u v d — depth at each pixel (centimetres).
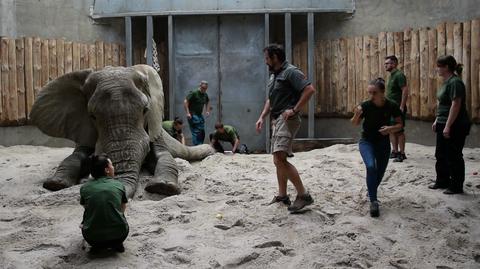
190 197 785
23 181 908
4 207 772
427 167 963
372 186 711
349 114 1591
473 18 1353
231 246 620
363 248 614
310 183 857
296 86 677
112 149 835
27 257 585
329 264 577
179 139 1291
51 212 738
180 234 649
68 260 583
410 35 1462
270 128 1617
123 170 820
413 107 1450
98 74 916
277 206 728
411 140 1481
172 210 738
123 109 859
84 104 977
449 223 692
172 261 583
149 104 938
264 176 913
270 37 1653
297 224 677
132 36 1672
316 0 1572
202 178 903
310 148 1486
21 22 1557
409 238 648
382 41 1516
